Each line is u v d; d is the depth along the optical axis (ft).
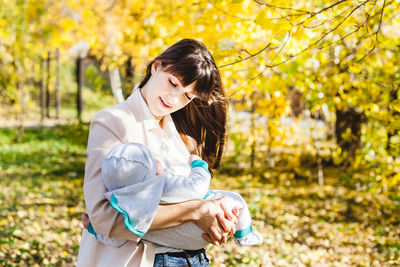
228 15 9.39
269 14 8.57
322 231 21.45
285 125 21.94
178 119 6.70
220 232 5.30
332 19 8.69
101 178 5.07
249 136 24.36
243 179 32.17
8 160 36.04
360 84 12.80
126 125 5.41
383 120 15.17
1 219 20.13
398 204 24.64
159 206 5.07
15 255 15.46
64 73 82.38
